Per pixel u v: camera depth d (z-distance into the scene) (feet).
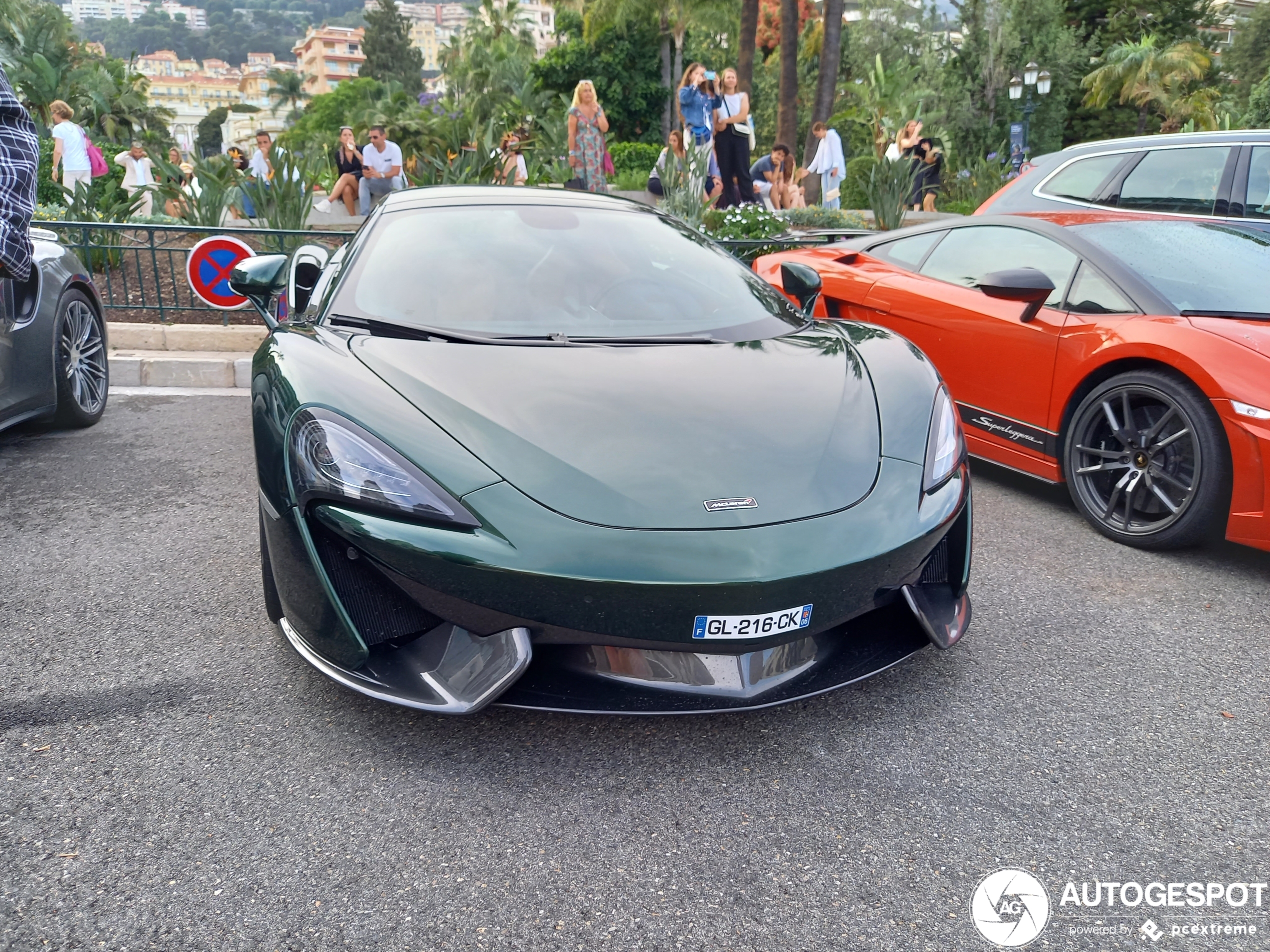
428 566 5.91
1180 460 10.21
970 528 7.32
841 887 5.34
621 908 5.15
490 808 5.95
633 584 5.74
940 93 114.01
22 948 4.75
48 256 13.57
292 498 6.39
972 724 7.04
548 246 9.33
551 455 6.30
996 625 8.73
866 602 6.35
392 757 6.45
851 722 7.04
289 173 23.00
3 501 11.41
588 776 6.31
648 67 137.69
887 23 127.75
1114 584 9.73
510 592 5.83
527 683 6.26
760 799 6.11
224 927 4.93
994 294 11.44
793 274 10.36
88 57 115.24
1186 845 5.76
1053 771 6.47
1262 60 150.20
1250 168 16.30
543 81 138.00
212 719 6.83
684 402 7.00
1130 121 133.08
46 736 6.58
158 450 13.66
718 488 6.24
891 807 6.05
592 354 7.61
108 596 8.84
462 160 26.23
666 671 6.20
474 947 4.85
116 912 5.01
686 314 8.71
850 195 61.31
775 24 131.34
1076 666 7.98
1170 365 10.05
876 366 8.04
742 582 5.82
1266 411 9.25
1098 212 13.14
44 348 13.10
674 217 10.98
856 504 6.43
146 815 5.79
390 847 5.57
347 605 6.37
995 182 69.31
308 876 5.32
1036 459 11.96
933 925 5.08
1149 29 137.69
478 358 7.30
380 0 322.14
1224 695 7.54
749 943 4.92
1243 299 10.89
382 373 6.92
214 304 18.84
